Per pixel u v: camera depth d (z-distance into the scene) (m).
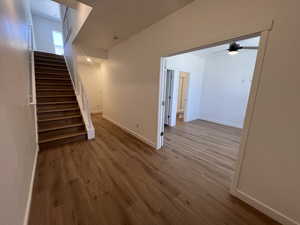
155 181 1.90
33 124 2.45
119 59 3.92
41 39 6.57
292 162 1.20
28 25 3.53
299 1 1.06
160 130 2.87
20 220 1.14
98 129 4.05
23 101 1.68
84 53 4.06
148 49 2.77
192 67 4.97
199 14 1.76
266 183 1.38
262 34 1.27
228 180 1.95
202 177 2.01
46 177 1.92
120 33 3.05
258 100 1.36
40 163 2.25
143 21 2.43
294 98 1.15
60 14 5.95
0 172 0.81
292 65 1.14
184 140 3.40
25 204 1.33
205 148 2.96
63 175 1.97
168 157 2.55
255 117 1.39
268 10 1.22
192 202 1.57
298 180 1.19
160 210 1.46
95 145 2.97
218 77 5.04
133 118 3.57
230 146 3.08
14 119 1.20
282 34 1.16
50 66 4.86
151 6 1.96
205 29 1.71
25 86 1.96
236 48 2.40
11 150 1.04
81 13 2.66
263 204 1.42
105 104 5.27
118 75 4.07
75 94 4.00
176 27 2.10
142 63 3.02
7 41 1.18
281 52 1.18
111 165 2.25
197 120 5.54
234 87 4.66
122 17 2.31
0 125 0.86
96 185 1.79
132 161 2.39
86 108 3.34
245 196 1.55
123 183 1.85
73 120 3.42
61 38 7.09
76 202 1.52
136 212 1.43
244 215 1.41
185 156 2.60
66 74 4.81
